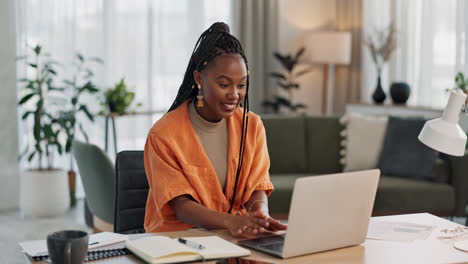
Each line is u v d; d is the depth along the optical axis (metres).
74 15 5.27
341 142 4.65
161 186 1.98
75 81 5.14
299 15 6.36
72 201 5.16
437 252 1.71
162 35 5.68
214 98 1.97
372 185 1.75
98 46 5.40
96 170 3.41
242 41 6.03
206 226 1.91
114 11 5.47
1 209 4.98
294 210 1.60
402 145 4.38
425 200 4.09
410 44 5.77
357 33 6.24
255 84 6.12
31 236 4.22
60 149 4.78
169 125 2.04
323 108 6.28
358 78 6.28
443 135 1.76
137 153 2.54
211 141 2.09
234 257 1.61
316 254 1.68
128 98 4.93
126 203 2.51
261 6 6.07
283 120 4.66
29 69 5.11
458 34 5.32
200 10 5.80
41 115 4.83
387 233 1.89
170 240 1.67
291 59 6.04
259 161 2.16
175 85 5.75
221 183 2.10
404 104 5.53
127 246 1.65
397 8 5.85
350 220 1.73
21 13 5.02
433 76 5.58
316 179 1.61
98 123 5.45
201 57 2.00
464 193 4.17
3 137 4.95
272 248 1.68
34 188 4.71
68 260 1.42
